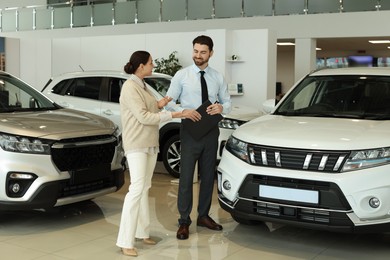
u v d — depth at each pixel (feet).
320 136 12.17
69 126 14.67
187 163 13.84
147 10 50.55
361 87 15.33
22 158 13.35
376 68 16.31
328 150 11.63
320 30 42.68
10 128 13.60
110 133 15.55
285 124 13.60
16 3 65.67
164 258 12.29
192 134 13.55
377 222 11.23
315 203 11.57
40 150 13.57
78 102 23.41
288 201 11.88
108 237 13.89
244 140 12.91
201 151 13.92
